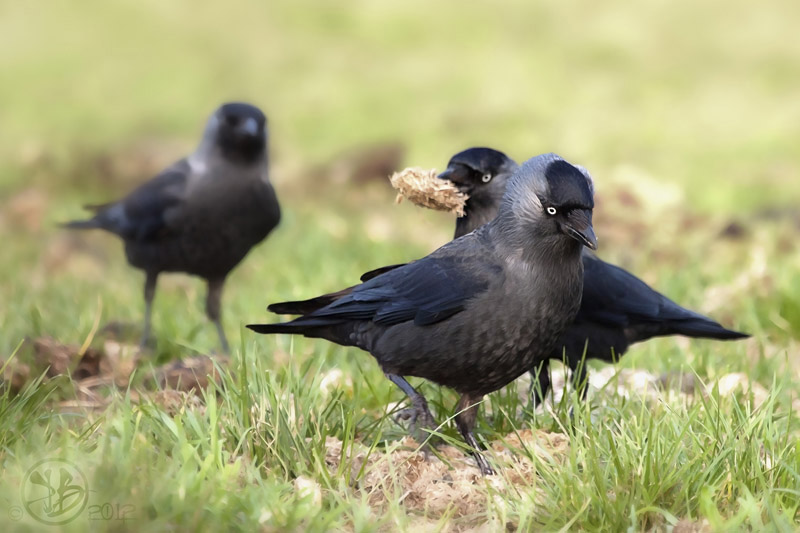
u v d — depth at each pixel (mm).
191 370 9531
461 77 35656
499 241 8039
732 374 9891
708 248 16859
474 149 9820
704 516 6578
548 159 7902
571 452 7023
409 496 7125
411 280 8219
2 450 7105
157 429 7324
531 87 34188
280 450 7363
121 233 12641
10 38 40781
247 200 12242
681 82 34812
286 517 6336
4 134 30859
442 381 8375
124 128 31969
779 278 13406
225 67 38000
